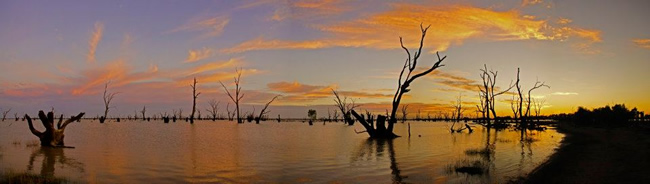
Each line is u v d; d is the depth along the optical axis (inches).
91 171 640.4
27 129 2214.6
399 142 1304.1
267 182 553.0
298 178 582.6
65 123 1078.4
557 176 561.6
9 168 661.9
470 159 775.1
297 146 1133.1
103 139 1386.6
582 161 708.0
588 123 2674.7
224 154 896.3
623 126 2268.7
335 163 745.6
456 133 1919.3
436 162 740.0
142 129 2240.4
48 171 635.5
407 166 695.7
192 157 834.8
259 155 880.3
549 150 957.8
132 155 866.1
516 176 571.2
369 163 742.5
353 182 550.3
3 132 1836.9
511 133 1895.9
